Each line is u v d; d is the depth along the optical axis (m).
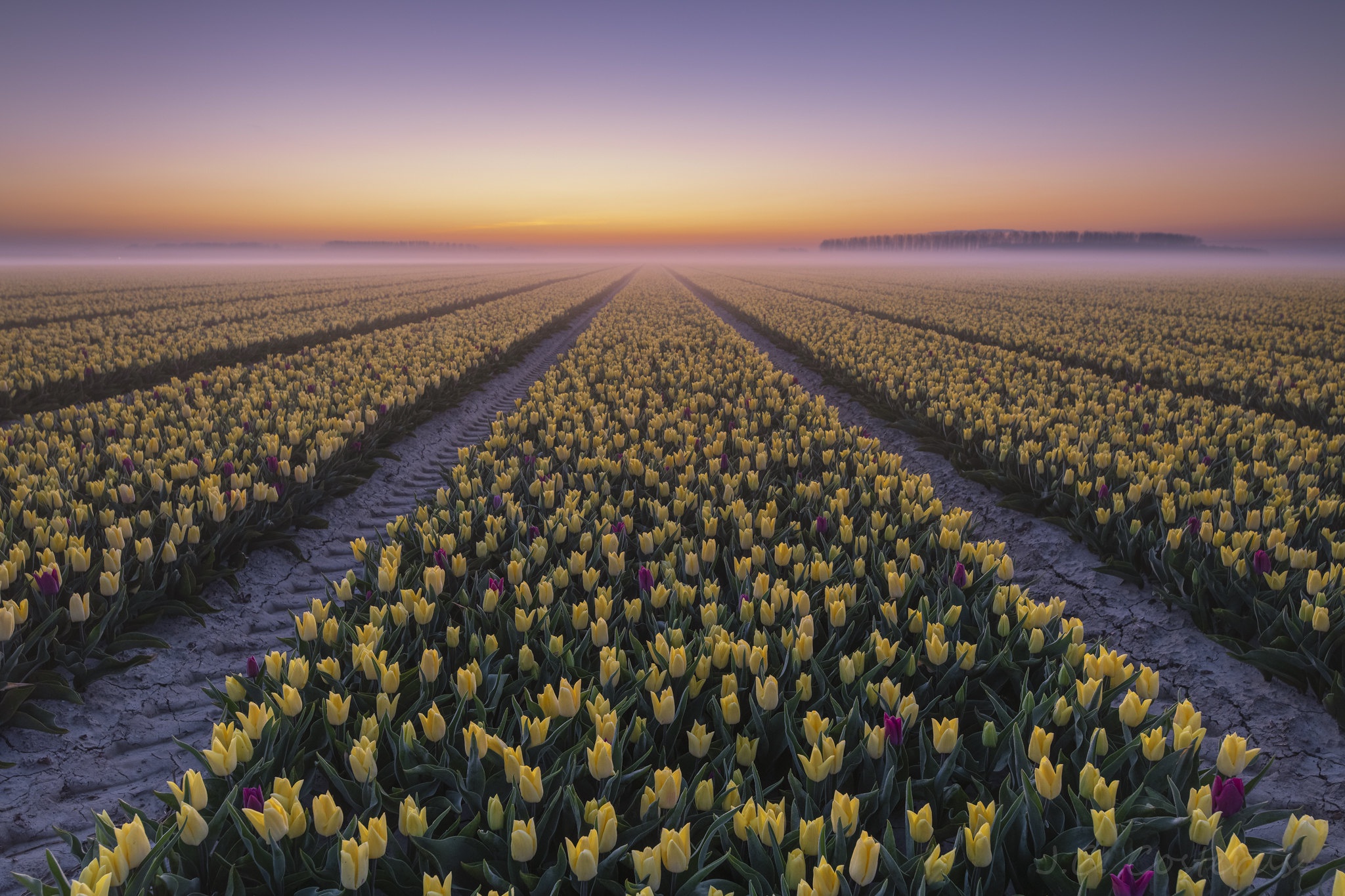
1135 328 23.42
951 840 2.64
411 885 2.40
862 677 3.30
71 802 3.77
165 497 6.34
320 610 3.74
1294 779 3.89
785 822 2.68
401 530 5.49
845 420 13.38
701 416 9.61
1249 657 4.42
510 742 3.06
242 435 8.49
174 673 4.90
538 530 5.66
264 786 2.78
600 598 3.82
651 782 2.86
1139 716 2.82
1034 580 5.85
